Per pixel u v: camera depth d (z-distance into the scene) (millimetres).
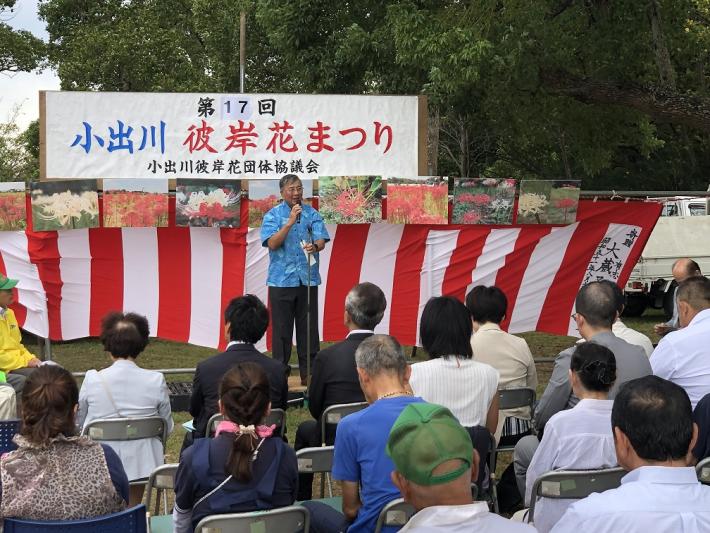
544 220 7598
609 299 3865
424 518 1849
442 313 3594
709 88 19438
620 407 2242
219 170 7254
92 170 7094
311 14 11930
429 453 1830
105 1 22922
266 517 2643
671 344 3797
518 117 11289
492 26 8938
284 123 7297
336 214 7215
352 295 4199
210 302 7445
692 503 2090
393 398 2889
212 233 7387
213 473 2693
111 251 7285
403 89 11414
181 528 2803
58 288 7211
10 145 19766
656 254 12844
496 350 4359
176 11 22562
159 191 7051
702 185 23812
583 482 3025
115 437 3865
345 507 2916
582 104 11070
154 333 7395
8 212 6945
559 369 3812
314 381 4117
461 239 7672
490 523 1870
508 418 4320
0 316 5980
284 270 6797
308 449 3393
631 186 23812
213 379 3936
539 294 7836
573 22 9906
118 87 18438
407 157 7445
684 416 2182
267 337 7594
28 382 2812
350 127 7367
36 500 2695
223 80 19922
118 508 2832
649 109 9703
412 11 9039
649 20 9852
